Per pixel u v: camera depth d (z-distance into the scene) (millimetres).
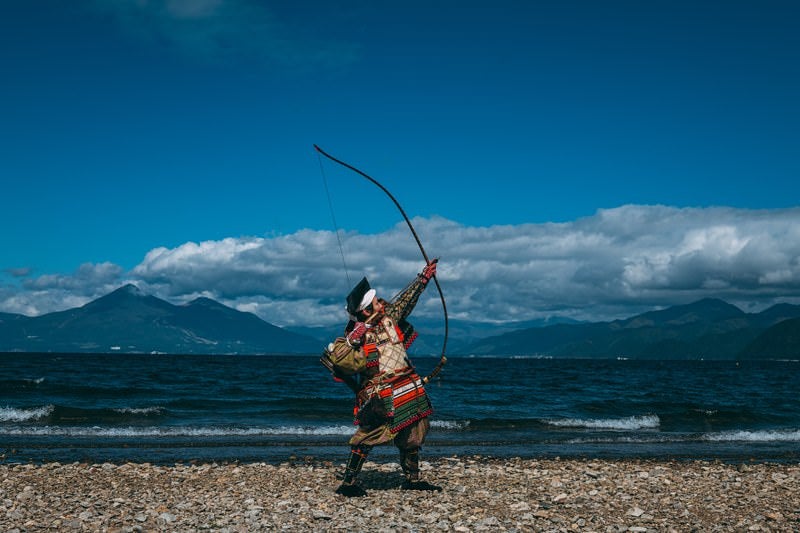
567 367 143875
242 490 9180
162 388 39594
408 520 7309
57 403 28906
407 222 8477
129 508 7918
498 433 20609
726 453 16578
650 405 31391
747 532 6957
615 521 7402
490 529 6941
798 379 83375
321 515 7340
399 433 8453
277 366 106250
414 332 8375
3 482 9773
